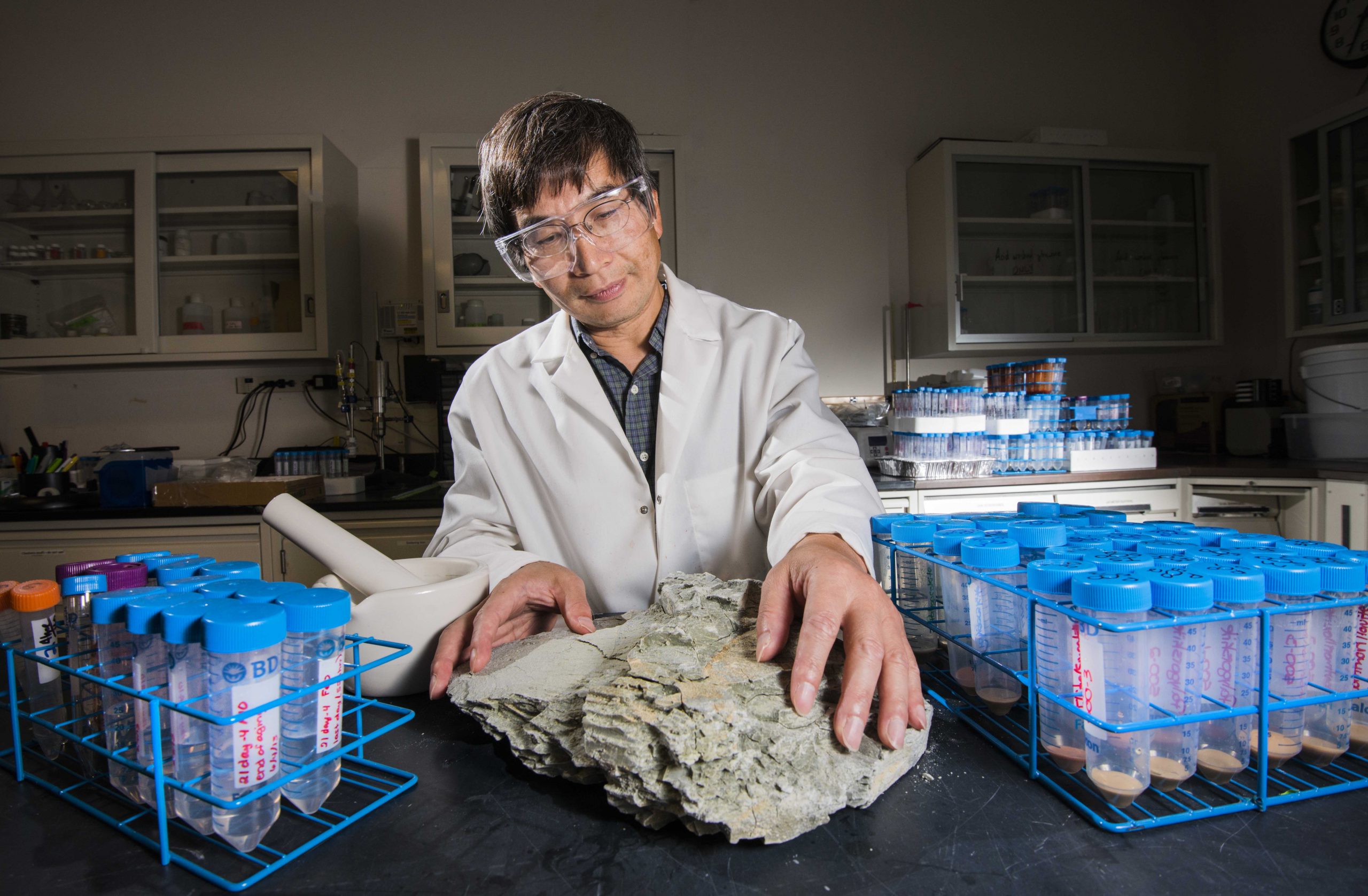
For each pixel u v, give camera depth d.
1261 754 0.51
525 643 0.75
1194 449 3.09
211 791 0.49
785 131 3.27
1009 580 0.67
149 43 3.03
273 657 0.50
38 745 0.66
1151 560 0.59
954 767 0.59
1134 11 3.44
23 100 3.01
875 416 3.04
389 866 0.47
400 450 3.09
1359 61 2.83
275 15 3.08
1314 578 0.54
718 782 0.50
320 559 0.80
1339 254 2.61
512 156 0.84
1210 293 3.11
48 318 2.80
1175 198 3.20
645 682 0.57
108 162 2.69
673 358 1.14
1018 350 3.11
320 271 2.76
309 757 0.53
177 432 3.03
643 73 3.21
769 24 3.26
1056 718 0.57
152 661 0.54
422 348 3.12
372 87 3.12
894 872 0.46
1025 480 2.45
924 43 3.33
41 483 2.44
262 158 2.75
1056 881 0.44
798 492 0.97
